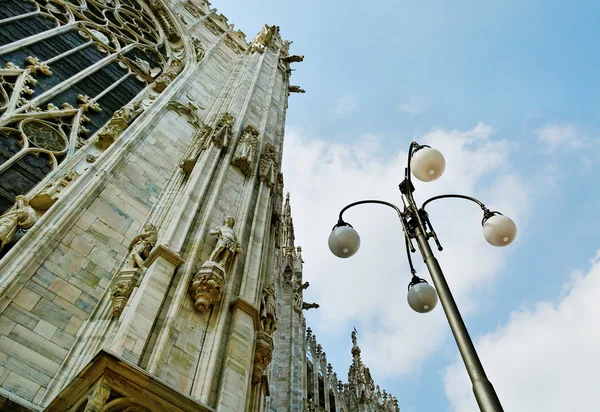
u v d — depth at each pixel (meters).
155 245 11.83
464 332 6.25
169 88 22.92
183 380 8.78
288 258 32.78
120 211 13.88
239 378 9.44
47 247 11.35
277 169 19.05
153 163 16.89
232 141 17.91
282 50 36.81
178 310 9.70
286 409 22.73
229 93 25.59
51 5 24.41
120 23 27.91
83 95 19.52
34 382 8.91
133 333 8.58
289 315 28.58
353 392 31.95
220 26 36.53
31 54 19.78
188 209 12.90
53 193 13.06
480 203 8.83
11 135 15.13
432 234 8.28
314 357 31.17
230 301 11.01
